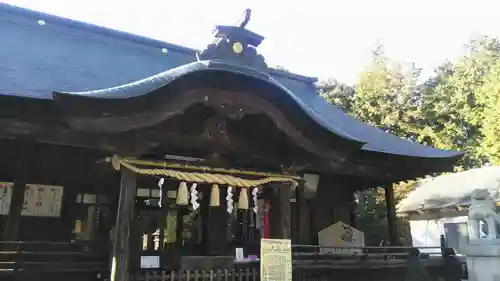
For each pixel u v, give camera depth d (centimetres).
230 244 1088
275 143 936
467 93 3009
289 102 859
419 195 2223
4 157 897
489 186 1886
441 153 1282
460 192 1983
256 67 896
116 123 734
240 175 893
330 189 1359
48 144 890
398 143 1349
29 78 916
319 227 1304
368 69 3503
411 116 3225
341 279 1038
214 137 865
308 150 910
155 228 1020
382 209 2558
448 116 3134
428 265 1169
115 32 1431
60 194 958
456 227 1973
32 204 921
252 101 841
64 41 1273
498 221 1047
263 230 1006
